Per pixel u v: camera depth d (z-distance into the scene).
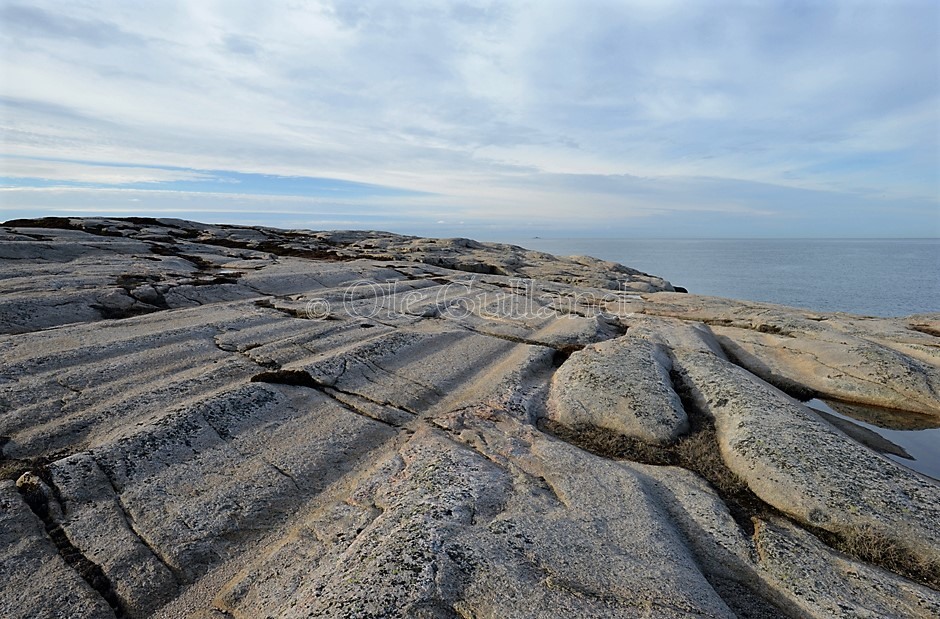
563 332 16.12
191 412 8.57
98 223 35.50
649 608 4.71
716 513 6.81
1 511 6.08
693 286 83.06
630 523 6.17
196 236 38.38
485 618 4.44
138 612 5.14
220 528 6.34
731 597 5.43
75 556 5.66
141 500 6.64
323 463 7.98
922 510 6.72
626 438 9.16
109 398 9.42
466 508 6.15
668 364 12.32
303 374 10.88
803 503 6.98
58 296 14.62
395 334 14.35
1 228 26.95
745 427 8.77
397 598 4.54
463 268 36.88
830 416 11.97
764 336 16.56
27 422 8.29
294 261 27.55
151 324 13.87
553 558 5.32
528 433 8.95
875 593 5.47
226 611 5.13
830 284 86.31
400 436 9.09
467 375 12.33
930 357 14.30
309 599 4.76
